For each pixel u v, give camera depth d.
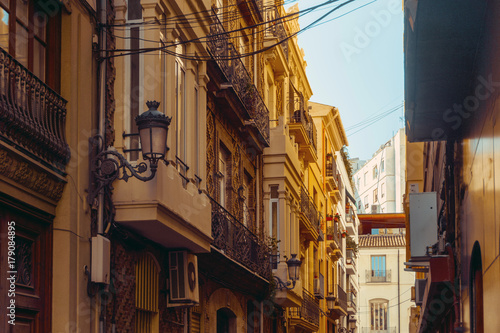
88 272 9.48
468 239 11.29
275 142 21.75
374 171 88.81
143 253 11.55
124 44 10.74
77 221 9.32
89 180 9.71
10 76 8.05
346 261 50.06
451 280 14.09
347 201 52.66
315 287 32.25
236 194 18.00
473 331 11.12
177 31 11.96
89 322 9.42
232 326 17.44
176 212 10.84
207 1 13.26
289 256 21.98
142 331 11.62
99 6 10.37
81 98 9.62
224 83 15.70
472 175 10.58
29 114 8.39
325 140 40.28
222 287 16.17
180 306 12.38
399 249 65.94
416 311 36.94
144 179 9.49
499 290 7.94
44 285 8.84
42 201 8.77
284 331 23.89
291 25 28.75
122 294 10.65
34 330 8.63
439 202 18.64
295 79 29.70
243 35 19.80
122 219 10.20
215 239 14.73
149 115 9.11
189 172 12.22
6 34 8.24
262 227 20.81
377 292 65.75
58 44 9.45
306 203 27.62
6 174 7.87
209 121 15.72
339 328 45.19
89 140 9.78
